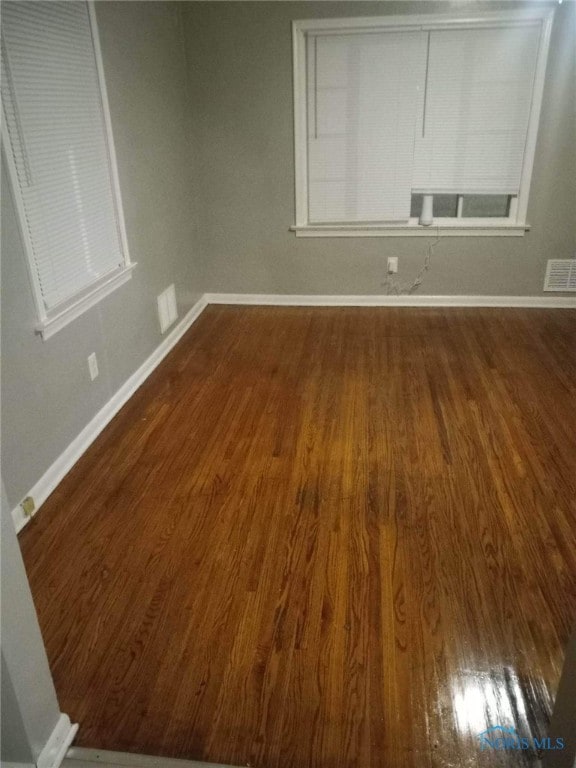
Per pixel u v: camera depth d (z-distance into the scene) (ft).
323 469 8.34
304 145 13.66
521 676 5.30
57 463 8.20
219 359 12.15
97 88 9.07
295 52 12.76
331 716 5.00
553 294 14.39
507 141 13.17
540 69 12.42
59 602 6.18
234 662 5.49
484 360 11.75
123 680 5.34
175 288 13.05
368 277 14.75
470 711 5.01
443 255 14.30
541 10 11.96
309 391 10.66
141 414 9.98
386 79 12.89
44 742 4.61
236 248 14.79
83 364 8.92
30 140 7.34
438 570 6.50
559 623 5.82
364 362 11.80
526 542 6.88
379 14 12.34
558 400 10.11
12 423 7.15
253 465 8.48
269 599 6.17
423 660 5.46
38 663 4.47
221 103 13.44
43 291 7.73
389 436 9.11
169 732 4.91
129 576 6.52
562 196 13.46
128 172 10.39
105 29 9.30
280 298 15.19
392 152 13.52
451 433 9.16
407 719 4.96
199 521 7.36
